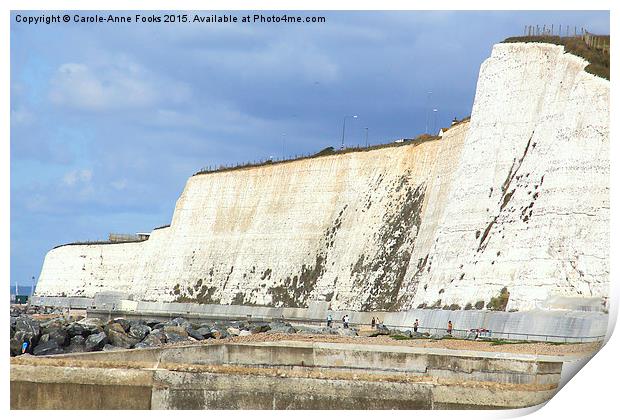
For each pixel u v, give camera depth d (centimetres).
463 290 9144
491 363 5822
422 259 11531
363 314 12331
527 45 9788
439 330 9062
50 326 7844
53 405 5250
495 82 10025
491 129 9856
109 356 6038
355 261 13700
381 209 13788
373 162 14600
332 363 6444
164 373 5303
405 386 5278
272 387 5316
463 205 9900
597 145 8106
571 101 8462
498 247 8850
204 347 6444
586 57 8775
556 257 7950
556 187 8262
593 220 7862
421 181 13275
